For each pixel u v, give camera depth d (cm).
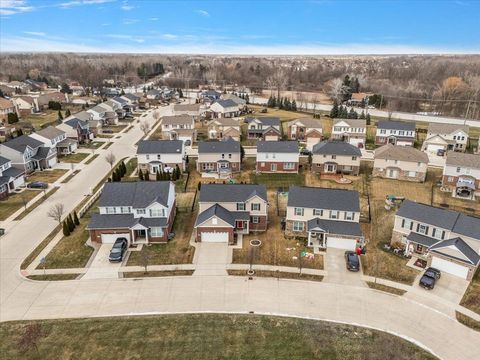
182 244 4616
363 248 4459
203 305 3547
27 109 11988
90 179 6875
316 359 2938
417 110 14238
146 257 4084
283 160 7031
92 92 16412
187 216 5353
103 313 3434
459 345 3103
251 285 3853
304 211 4728
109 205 4747
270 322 3331
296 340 3123
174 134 9369
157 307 3516
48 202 5847
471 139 9831
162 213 4741
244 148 8756
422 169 6662
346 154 6938
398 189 6381
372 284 3884
